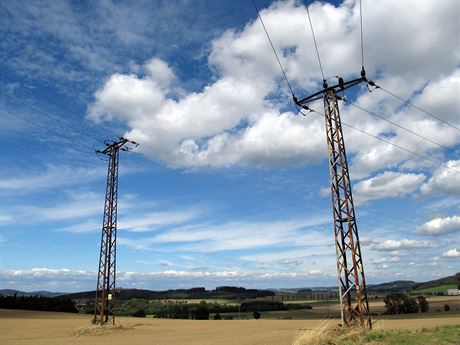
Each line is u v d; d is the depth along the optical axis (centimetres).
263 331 5094
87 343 3741
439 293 16488
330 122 3212
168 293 19575
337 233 2961
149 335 4669
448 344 2138
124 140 4862
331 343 2400
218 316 11331
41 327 5831
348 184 3027
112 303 4975
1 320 7394
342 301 2834
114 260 4981
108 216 4956
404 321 6119
